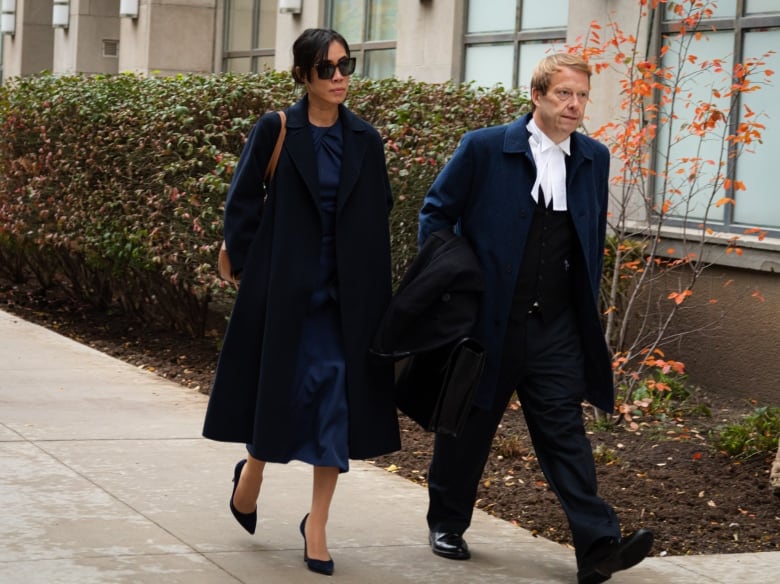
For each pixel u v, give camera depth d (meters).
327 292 4.95
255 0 18.50
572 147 5.02
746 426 7.77
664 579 5.09
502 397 5.08
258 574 4.89
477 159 5.01
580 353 5.07
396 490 6.40
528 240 4.97
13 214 12.67
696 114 9.01
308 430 4.94
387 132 9.67
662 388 8.13
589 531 4.73
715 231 9.82
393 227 9.64
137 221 10.38
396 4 14.68
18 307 13.16
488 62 12.80
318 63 4.84
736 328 9.54
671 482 6.77
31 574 4.73
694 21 9.02
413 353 4.84
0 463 6.48
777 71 9.43
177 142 9.87
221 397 4.95
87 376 9.27
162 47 19.22
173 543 5.25
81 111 11.05
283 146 4.90
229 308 11.02
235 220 4.93
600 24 10.85
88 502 5.82
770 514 6.29
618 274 8.51
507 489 6.52
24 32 25.72
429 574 5.02
